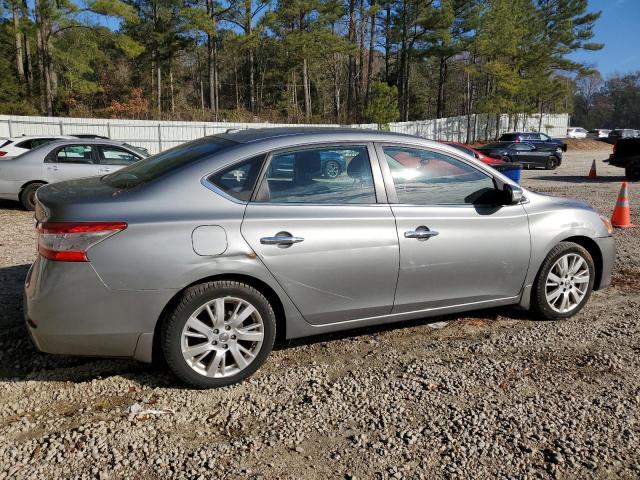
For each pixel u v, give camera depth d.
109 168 10.69
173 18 42.56
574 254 4.60
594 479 2.63
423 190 3.99
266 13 39.38
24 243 7.22
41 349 3.18
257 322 3.47
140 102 39.94
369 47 49.41
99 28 33.81
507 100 42.66
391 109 38.00
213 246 3.26
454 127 45.25
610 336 4.34
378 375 3.64
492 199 4.23
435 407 3.24
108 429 2.94
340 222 3.62
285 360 3.85
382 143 3.91
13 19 34.53
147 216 3.18
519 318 4.70
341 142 3.77
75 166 10.36
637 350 4.08
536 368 3.76
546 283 4.52
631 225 9.25
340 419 3.10
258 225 3.38
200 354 3.34
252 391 3.40
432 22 42.34
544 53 44.91
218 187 3.40
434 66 63.66
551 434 2.98
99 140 10.87
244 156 3.51
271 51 50.22
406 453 2.79
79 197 3.28
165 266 3.16
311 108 62.25
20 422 2.99
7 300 4.79
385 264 3.76
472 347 4.09
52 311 3.08
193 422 3.05
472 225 4.08
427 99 68.12
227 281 3.35
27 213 9.88
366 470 2.66
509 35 40.75
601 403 3.31
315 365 3.78
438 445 2.87
